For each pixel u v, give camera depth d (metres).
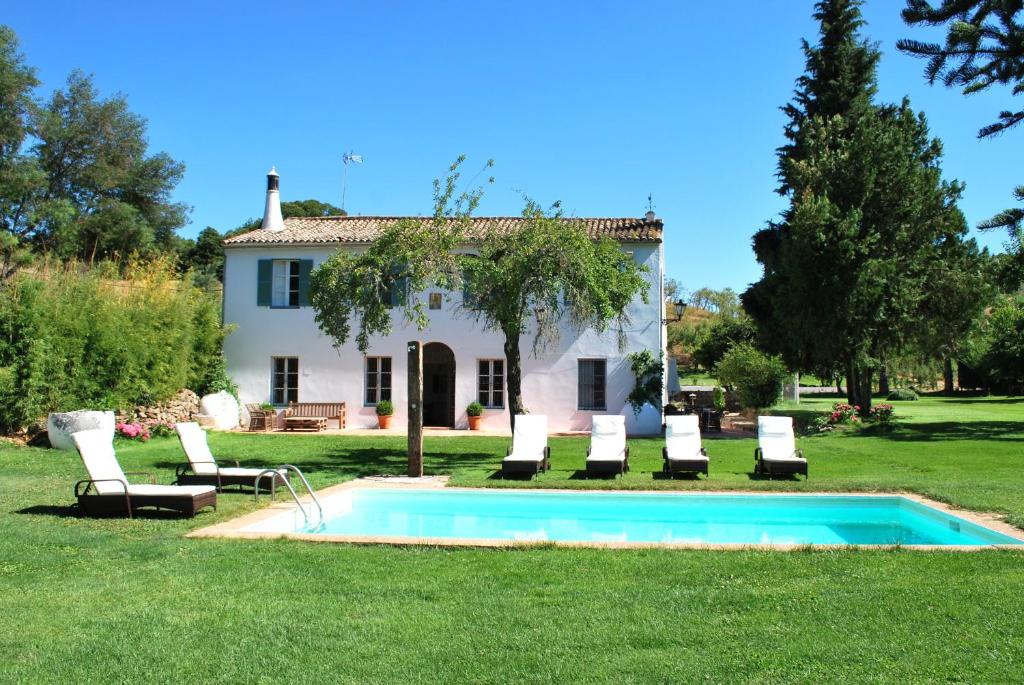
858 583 5.85
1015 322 30.41
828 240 22.00
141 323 18.84
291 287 23.31
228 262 23.38
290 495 10.93
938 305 23.19
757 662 4.28
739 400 28.50
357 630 4.88
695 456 13.13
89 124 34.88
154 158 37.91
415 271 13.87
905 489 10.70
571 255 14.13
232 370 23.12
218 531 8.05
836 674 4.11
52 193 33.97
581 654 4.45
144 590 5.79
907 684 3.97
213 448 17.22
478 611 5.25
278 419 22.64
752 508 10.42
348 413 22.77
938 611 5.11
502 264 14.44
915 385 52.03
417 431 12.94
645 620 5.03
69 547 7.23
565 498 10.86
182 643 4.66
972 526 8.39
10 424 16.02
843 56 29.23
